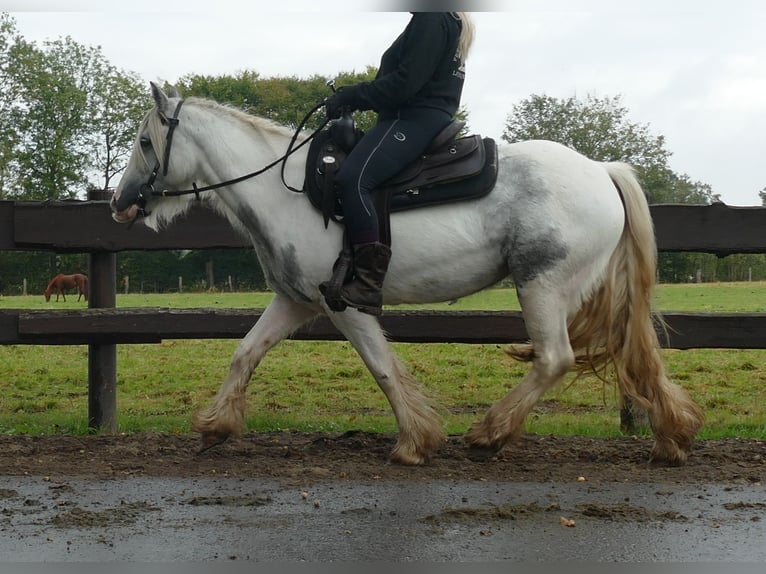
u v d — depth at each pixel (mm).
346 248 5441
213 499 4777
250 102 49062
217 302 30500
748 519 4438
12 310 7062
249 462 5762
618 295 5562
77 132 58781
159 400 10430
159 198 6000
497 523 4359
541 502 4777
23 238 7051
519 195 5395
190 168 5883
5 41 56875
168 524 4344
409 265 5469
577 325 5598
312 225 5551
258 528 4273
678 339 6914
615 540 4086
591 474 5445
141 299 33969
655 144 45188
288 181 5648
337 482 5230
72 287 37594
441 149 5461
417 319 7055
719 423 7652
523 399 5508
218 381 12172
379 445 6266
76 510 4578
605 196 5418
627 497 4883
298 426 7457
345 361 14305
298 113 48938
